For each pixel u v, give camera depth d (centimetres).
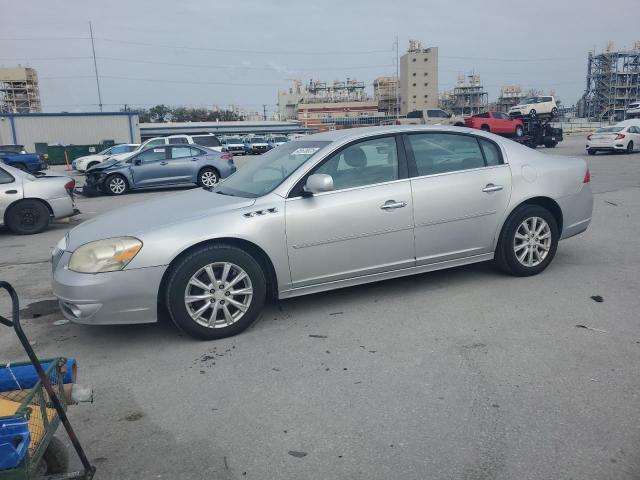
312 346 402
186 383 354
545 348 381
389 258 475
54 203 988
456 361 367
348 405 317
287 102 14875
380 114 11569
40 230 981
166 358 394
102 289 390
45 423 233
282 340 415
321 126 10700
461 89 12119
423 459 265
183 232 407
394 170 478
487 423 292
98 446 288
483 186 504
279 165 490
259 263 442
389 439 282
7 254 808
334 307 481
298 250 439
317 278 452
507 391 325
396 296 503
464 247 507
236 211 427
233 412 316
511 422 292
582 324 421
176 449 283
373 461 265
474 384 335
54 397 228
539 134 3297
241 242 425
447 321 439
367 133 480
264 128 10231
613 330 408
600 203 1012
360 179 466
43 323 482
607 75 10725
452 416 301
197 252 409
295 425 299
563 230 554
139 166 1628
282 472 260
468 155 512
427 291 513
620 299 473
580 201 557
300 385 343
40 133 4841
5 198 948
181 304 407
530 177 527
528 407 306
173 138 2325
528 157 538
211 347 409
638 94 10669
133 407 327
